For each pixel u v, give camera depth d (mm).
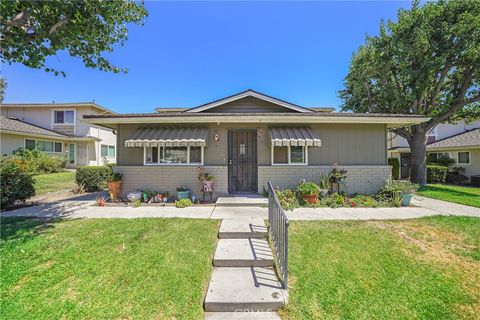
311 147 12242
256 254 5594
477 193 15031
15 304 3916
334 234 6711
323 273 4840
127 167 11859
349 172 12023
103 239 6270
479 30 14625
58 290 4262
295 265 5121
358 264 5160
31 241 6074
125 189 11836
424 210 9688
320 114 11305
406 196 10586
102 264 5055
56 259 5234
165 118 11219
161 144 11094
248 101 13875
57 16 7133
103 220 7977
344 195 11672
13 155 21484
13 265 4977
